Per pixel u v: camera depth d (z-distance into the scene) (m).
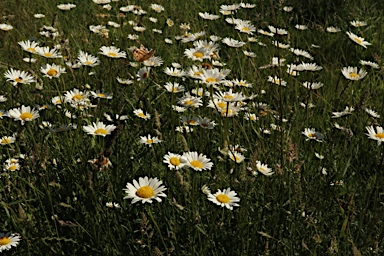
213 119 1.88
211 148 1.77
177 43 2.46
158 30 2.57
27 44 1.88
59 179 1.65
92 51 2.29
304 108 1.94
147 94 1.98
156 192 1.46
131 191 1.46
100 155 1.53
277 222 1.59
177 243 1.53
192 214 1.55
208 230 1.57
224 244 1.57
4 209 1.62
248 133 1.84
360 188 1.73
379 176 1.68
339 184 1.70
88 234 1.54
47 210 1.61
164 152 1.73
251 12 2.90
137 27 2.50
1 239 1.50
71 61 1.96
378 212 1.63
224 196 1.50
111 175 1.64
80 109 1.79
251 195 1.65
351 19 2.79
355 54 2.51
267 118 1.88
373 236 1.62
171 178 1.62
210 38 2.19
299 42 2.57
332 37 2.63
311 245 1.56
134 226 1.60
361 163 1.82
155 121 1.60
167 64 2.25
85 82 1.99
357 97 2.05
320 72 2.24
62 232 1.58
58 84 2.00
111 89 1.96
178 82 2.09
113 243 1.55
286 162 1.66
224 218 1.62
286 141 1.70
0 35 2.50
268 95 2.00
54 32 2.23
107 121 1.80
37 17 2.62
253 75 2.10
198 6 2.91
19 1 3.02
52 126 1.77
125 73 2.09
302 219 1.59
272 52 2.29
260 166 1.64
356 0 2.93
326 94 2.10
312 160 1.79
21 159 1.67
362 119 1.91
